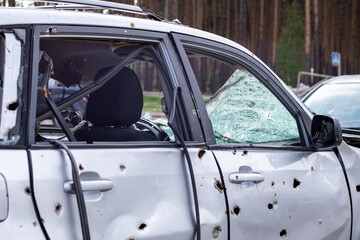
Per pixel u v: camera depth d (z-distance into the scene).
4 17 2.27
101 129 2.88
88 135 2.90
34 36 2.30
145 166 2.47
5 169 2.07
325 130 3.21
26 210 2.08
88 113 2.90
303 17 68.81
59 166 2.21
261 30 52.84
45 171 2.16
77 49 2.84
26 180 2.10
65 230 2.16
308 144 3.29
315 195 3.17
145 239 2.39
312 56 70.69
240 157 2.88
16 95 2.20
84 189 2.22
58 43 2.76
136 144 2.49
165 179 2.52
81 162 2.28
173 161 2.58
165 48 2.77
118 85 2.82
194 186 2.56
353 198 3.43
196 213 2.54
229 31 60.25
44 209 2.12
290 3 69.50
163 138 3.45
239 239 2.77
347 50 69.00
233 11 66.38
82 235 2.20
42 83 2.35
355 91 6.32
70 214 2.19
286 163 3.09
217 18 66.31
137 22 2.70
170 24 2.88
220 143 3.14
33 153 2.16
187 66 2.81
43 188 2.13
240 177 2.78
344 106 6.13
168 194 2.52
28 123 2.19
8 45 2.23
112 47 2.83
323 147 3.21
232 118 3.33
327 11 63.03
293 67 60.94
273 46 54.28
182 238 2.52
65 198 2.19
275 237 2.96
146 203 2.43
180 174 2.58
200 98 2.82
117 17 2.64
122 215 2.35
